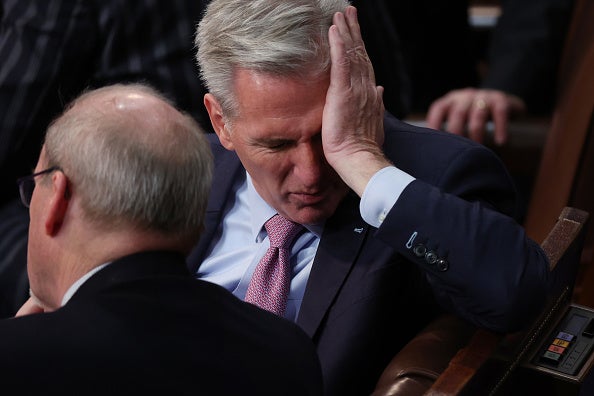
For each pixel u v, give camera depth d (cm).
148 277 483
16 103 997
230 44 620
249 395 484
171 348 470
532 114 1244
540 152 1101
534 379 650
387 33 1101
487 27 1530
